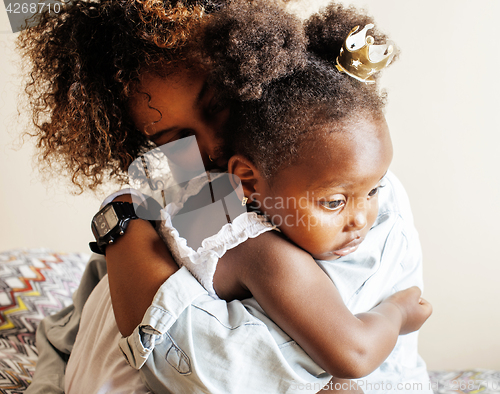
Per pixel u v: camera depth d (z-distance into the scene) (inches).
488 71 50.9
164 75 23.2
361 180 21.9
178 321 23.4
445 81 52.2
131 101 24.4
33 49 27.3
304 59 21.9
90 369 28.9
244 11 21.9
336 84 21.6
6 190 65.6
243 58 20.9
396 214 30.6
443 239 56.2
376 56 22.0
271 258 23.1
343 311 23.3
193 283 24.0
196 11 23.0
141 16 22.6
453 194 54.9
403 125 54.4
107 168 28.5
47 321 41.9
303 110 21.2
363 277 26.8
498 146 52.4
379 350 23.9
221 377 23.0
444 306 57.6
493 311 56.2
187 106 23.8
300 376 23.7
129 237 26.7
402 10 51.1
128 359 23.7
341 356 22.5
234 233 23.8
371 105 22.5
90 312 34.0
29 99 28.9
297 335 23.0
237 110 22.8
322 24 23.7
